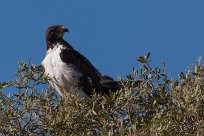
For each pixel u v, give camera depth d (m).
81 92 16.97
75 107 12.66
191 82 13.33
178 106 12.47
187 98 12.46
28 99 13.12
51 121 12.55
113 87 16.77
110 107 12.86
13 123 12.94
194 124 12.20
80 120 12.55
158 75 13.55
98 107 12.65
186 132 11.80
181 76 13.42
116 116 12.48
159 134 11.12
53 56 17.05
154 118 11.69
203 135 11.53
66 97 13.14
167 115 12.25
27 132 12.93
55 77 16.84
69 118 12.51
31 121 12.95
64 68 16.84
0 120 12.84
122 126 11.83
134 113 13.07
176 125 11.90
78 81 16.92
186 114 12.33
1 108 13.02
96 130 12.66
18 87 13.38
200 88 13.16
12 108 13.02
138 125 12.60
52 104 13.33
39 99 13.04
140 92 13.07
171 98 13.27
